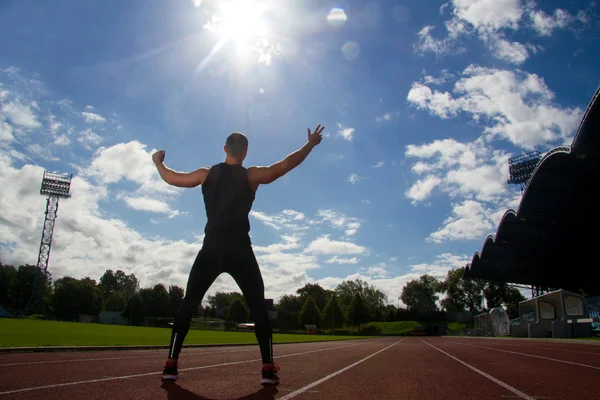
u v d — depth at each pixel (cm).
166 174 384
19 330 1994
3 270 9812
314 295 13712
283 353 1047
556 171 3566
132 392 317
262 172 371
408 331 10875
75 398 288
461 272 12238
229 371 493
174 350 379
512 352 1211
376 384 414
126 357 725
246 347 1370
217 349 1177
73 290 10219
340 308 9531
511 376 522
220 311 13688
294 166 375
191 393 320
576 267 5947
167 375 377
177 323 374
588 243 5034
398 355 1008
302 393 339
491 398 344
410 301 14288
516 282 7188
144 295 10062
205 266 358
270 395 321
